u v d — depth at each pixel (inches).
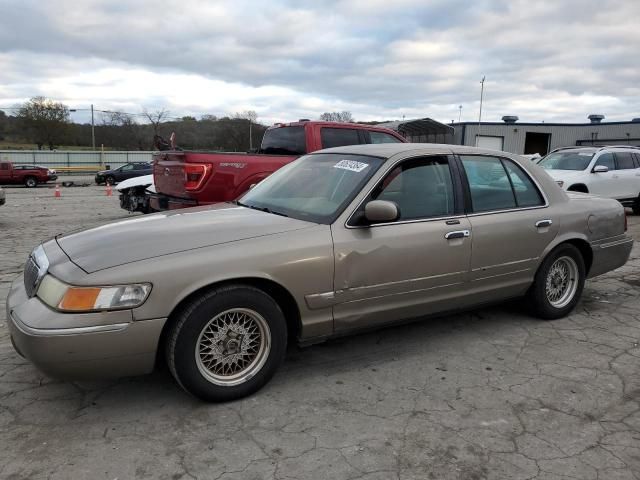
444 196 160.2
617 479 102.5
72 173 2074.3
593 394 136.6
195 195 271.9
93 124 2701.8
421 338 173.8
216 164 273.0
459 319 192.4
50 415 123.6
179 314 120.8
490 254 165.6
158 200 307.4
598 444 114.1
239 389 129.7
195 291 121.0
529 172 184.5
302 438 115.2
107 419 122.0
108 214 554.3
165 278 116.9
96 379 116.4
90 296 111.6
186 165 269.0
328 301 137.5
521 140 1657.2
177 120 2338.8
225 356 128.0
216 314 123.3
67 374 113.0
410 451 110.7
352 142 329.4
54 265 122.0
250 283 129.5
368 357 158.4
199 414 124.5
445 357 159.0
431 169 160.4
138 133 2650.1
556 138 1678.2
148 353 117.4
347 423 121.4
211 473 102.9
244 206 165.3
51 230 421.7
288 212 150.9
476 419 123.7
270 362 133.5
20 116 2630.4
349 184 150.2
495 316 195.8
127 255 119.6
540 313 188.4
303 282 133.0
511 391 137.8
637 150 556.4
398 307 150.3
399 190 151.9
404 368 151.1
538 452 110.9
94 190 1112.2
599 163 514.6
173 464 105.6
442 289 157.6
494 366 153.1
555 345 169.3
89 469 103.6
